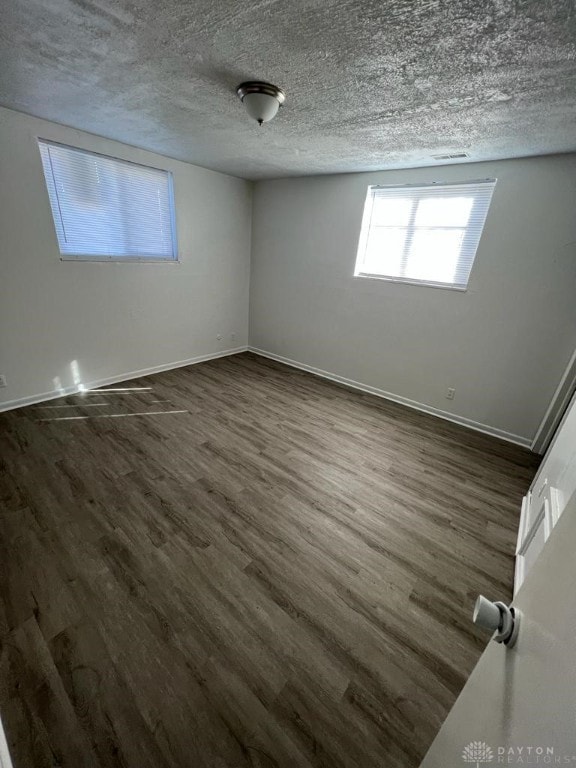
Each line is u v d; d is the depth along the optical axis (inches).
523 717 17.6
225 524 74.7
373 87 64.0
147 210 135.6
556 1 39.2
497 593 63.1
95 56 60.2
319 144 101.3
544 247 101.3
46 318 117.1
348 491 88.3
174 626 53.9
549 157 95.0
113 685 46.3
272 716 44.4
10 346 111.0
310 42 51.7
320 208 149.4
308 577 63.7
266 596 59.7
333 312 158.9
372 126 83.5
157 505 78.5
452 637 55.1
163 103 80.0
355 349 155.8
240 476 91.1
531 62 51.7
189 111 83.9
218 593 59.6
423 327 132.8
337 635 54.3
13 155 96.4
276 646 52.2
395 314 139.2
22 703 43.8
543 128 76.0
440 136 86.7
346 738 42.9
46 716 42.9
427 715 45.5
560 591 19.1
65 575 60.7
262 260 179.6
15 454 92.9
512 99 63.9
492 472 100.7
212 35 52.1
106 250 127.7
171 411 124.2
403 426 126.0
